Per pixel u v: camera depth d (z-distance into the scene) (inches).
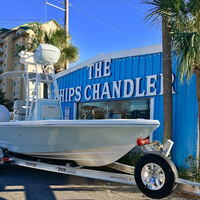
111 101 320.2
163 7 191.8
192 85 234.5
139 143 155.3
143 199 164.4
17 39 1425.9
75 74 384.8
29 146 209.3
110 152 175.2
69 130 173.5
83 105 368.5
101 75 332.5
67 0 575.2
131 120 152.7
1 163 209.3
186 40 168.4
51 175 225.5
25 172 236.1
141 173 146.8
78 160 195.8
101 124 157.1
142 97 279.1
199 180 197.9
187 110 237.5
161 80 261.7
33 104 250.5
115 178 169.5
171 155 243.9
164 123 217.0
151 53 274.8
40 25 553.9
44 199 162.7
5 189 183.2
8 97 1521.9
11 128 213.9
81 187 189.6
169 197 167.6
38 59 237.6
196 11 181.8
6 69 1503.4
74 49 516.4
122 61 306.7
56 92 255.6
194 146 228.5
